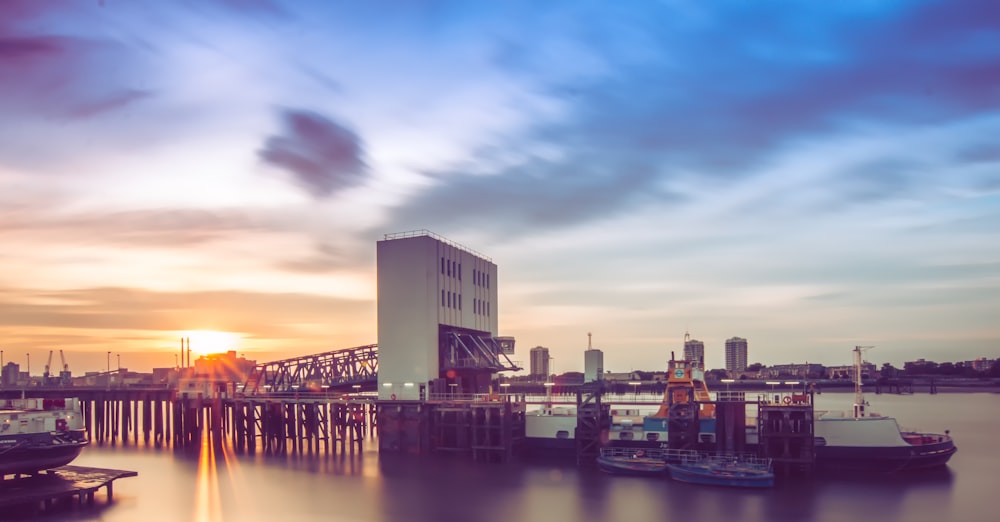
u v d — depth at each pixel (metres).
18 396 142.62
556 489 74.75
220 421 114.31
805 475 79.88
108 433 133.00
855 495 71.81
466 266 111.00
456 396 102.25
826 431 83.00
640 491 73.50
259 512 67.81
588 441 88.50
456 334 103.69
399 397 99.44
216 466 92.38
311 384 114.69
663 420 87.44
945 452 84.00
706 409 90.94
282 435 109.56
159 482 82.00
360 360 111.25
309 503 70.81
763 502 69.00
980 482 78.38
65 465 81.88
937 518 64.19
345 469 87.62
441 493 73.88
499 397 96.56
